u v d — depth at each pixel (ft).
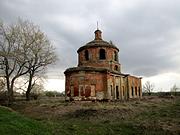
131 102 119.44
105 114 81.71
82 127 61.52
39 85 170.19
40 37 151.23
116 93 136.98
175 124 64.03
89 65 141.38
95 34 157.07
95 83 124.67
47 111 100.53
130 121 69.21
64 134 51.75
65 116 84.58
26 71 148.46
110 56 143.13
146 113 83.35
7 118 51.98
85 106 102.32
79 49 148.56
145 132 56.75
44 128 52.47
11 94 141.08
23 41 143.54
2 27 139.95
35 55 149.69
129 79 151.53
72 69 127.03
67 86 129.70
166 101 130.72
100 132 56.75
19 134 43.93
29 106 125.80
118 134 55.42
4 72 140.67
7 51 139.13
